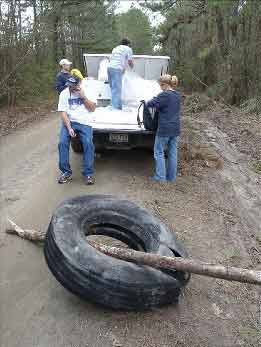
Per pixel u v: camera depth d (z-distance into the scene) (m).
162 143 7.40
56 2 22.31
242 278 4.00
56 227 4.34
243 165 9.36
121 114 8.34
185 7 27.53
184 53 30.70
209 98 19.92
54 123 14.63
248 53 18.89
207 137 11.69
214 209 6.73
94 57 10.26
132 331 3.90
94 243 4.40
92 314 4.10
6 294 4.37
